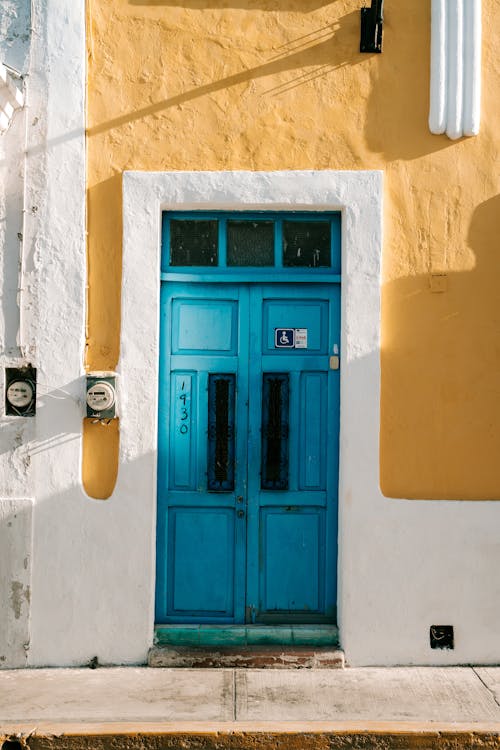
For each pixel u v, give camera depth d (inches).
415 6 209.3
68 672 199.9
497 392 207.2
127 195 206.7
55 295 206.8
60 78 207.9
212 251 214.1
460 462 206.5
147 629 203.9
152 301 206.4
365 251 206.5
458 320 207.8
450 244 208.2
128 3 209.9
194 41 209.5
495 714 176.1
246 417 213.2
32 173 207.5
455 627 204.4
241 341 213.3
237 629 207.9
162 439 212.5
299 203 206.8
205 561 212.7
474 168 209.0
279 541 212.8
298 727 168.4
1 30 208.2
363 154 208.7
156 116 208.7
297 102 208.8
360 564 204.4
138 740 165.9
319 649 204.5
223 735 166.4
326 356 213.5
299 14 209.5
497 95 209.3
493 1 210.5
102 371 206.5
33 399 206.2
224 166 208.4
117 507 204.8
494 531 205.3
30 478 205.2
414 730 167.8
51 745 165.6
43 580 204.2
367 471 204.7
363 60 209.0
